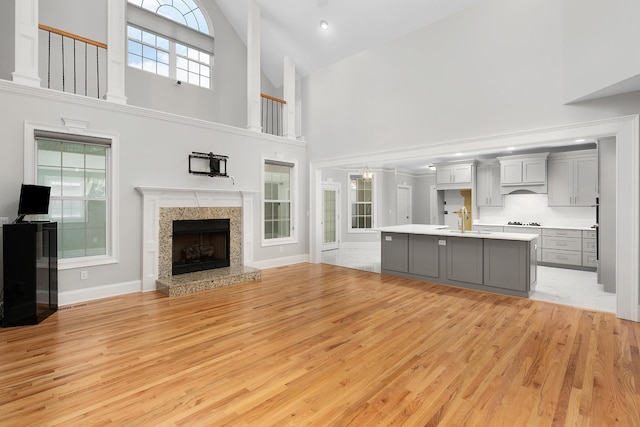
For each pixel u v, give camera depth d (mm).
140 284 4625
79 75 5152
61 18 4980
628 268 3453
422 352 2703
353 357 2621
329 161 6629
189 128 5156
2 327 3246
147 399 2041
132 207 4547
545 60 4016
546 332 3119
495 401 2014
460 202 8547
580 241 6094
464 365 2479
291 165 6832
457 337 3010
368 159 5941
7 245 3250
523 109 4195
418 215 10352
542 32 4043
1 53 4516
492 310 3791
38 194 3508
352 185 9562
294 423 1813
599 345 2818
